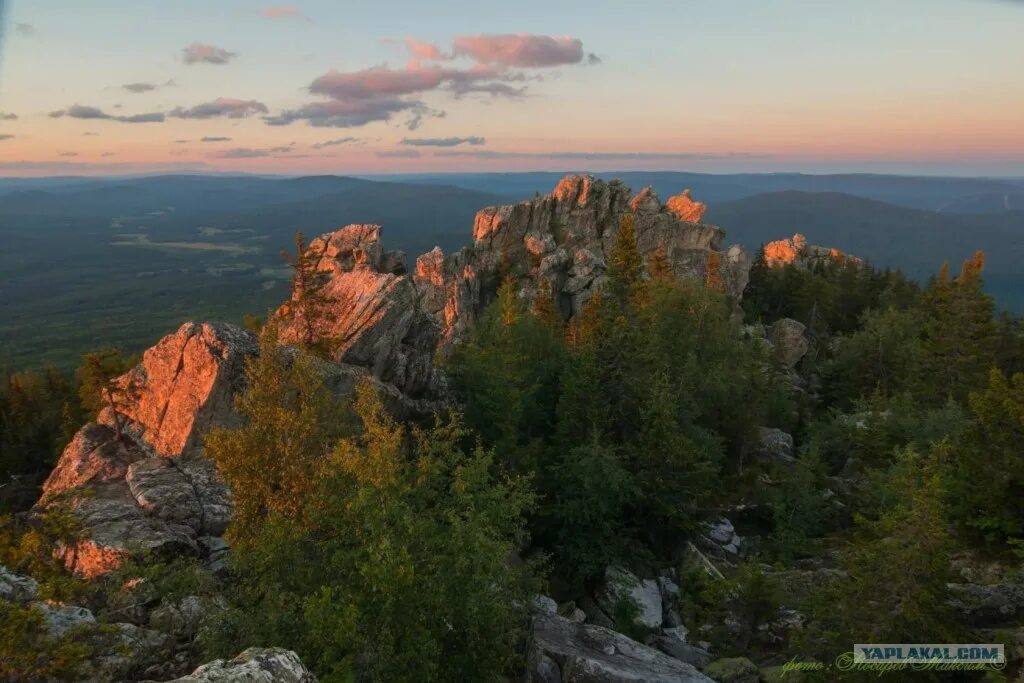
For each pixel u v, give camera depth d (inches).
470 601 658.2
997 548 982.4
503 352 1716.3
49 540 765.9
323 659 577.3
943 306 2625.5
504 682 819.4
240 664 453.7
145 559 807.1
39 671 520.7
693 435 1809.8
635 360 1813.5
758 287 4808.1
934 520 764.0
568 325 2878.9
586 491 1487.5
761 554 1610.5
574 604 1376.7
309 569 713.6
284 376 1071.6
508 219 3693.4
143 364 1526.8
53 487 1330.0
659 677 876.6
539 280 3383.4
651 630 1304.1
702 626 1273.4
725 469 2055.9
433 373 1916.8
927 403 2437.3
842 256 5315.0
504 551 710.5
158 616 769.6
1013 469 958.4
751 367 2245.3
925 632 771.4
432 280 3304.6
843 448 2180.1
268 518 765.3
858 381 2984.7
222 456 961.5
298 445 959.0
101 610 759.7
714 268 3695.9
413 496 848.9
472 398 1802.4
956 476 1048.8
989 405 1006.4
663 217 4030.5
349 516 741.3
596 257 3604.8
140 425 1455.5
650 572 1517.0
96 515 1105.4
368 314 1694.1
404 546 630.5
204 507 1169.4
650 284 2738.7
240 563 729.6
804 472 1711.4
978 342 2490.2
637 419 1724.9
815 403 3137.3
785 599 1183.6
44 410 3272.6
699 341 2393.0
